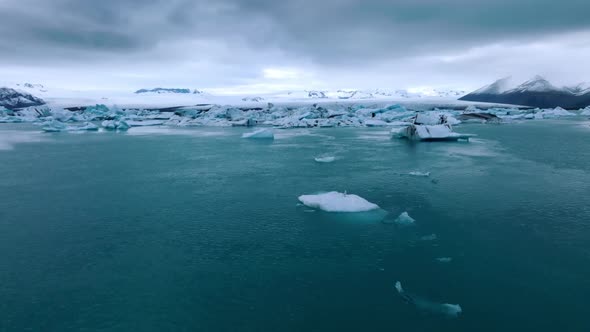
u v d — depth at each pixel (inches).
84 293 382.6
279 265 438.9
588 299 364.5
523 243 490.3
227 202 672.4
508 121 2509.8
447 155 1125.7
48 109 3432.6
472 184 772.0
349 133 1900.8
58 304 364.5
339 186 767.7
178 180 840.9
